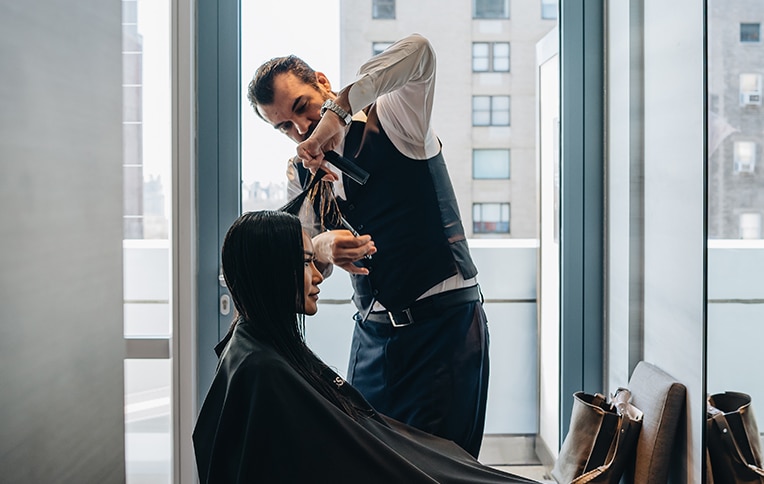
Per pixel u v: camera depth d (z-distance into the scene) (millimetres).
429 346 1903
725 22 1636
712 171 1718
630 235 2191
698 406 1810
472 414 1929
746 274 1581
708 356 1767
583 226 2396
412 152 1862
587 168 2387
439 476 1479
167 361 2275
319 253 1788
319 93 1979
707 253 1747
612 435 1973
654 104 2076
